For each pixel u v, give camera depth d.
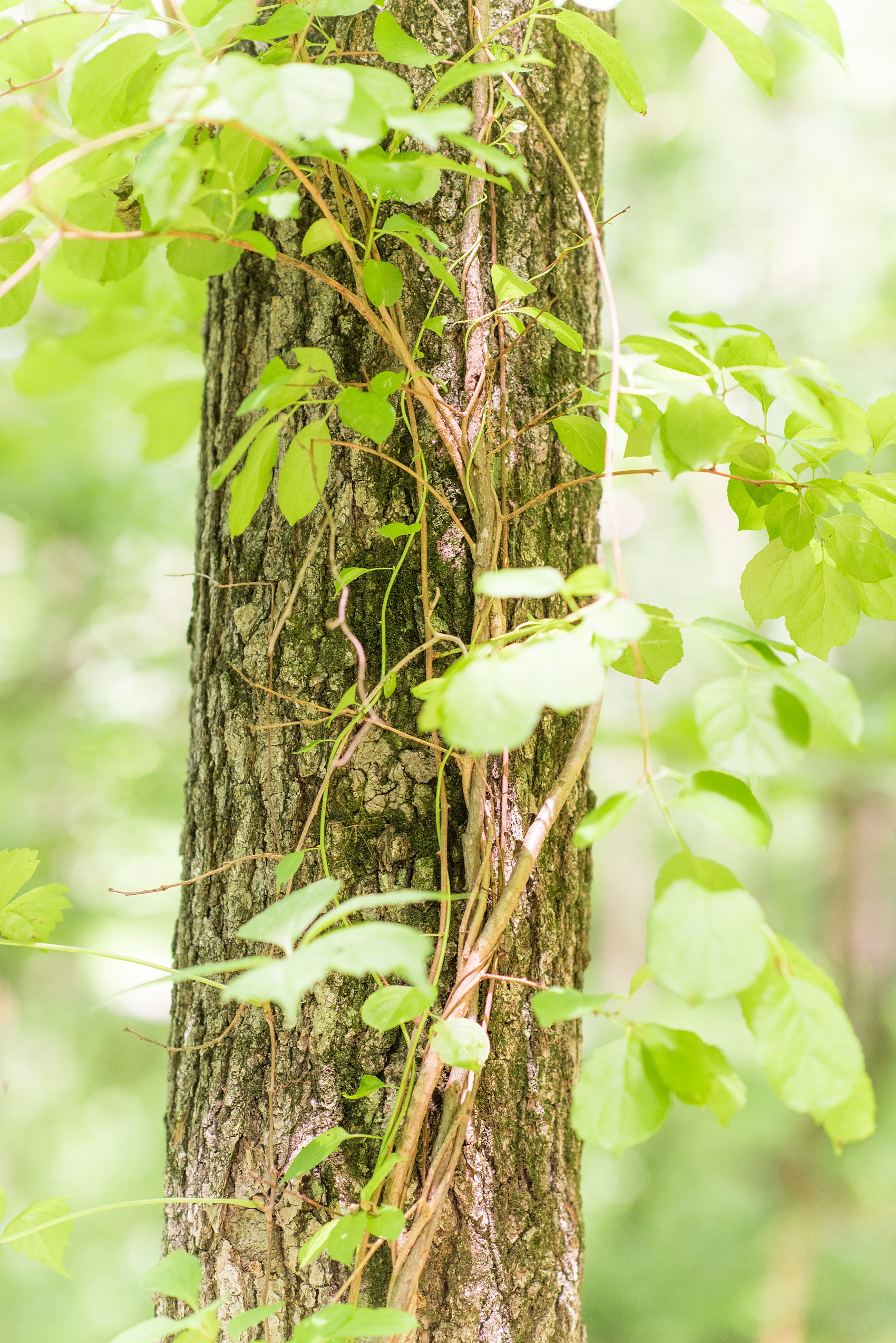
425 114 0.71
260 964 0.67
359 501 1.11
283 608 1.13
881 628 5.17
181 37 0.84
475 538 1.09
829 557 1.08
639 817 7.14
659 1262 5.20
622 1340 4.81
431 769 1.06
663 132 5.90
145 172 0.73
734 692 0.71
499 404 1.11
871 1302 4.78
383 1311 0.75
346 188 1.07
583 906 1.19
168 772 6.19
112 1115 5.42
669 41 5.25
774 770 0.68
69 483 5.94
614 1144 0.66
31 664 6.57
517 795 1.08
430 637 1.07
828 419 0.76
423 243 1.11
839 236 5.67
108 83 0.97
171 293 2.08
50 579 6.64
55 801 6.33
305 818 1.09
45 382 2.25
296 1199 1.02
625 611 0.65
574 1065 1.14
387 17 0.92
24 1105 5.35
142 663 6.43
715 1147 5.93
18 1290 4.49
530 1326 1.04
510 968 1.06
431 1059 0.94
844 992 6.38
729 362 0.90
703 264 6.09
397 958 0.60
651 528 6.48
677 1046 0.68
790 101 5.61
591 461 1.03
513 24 0.97
